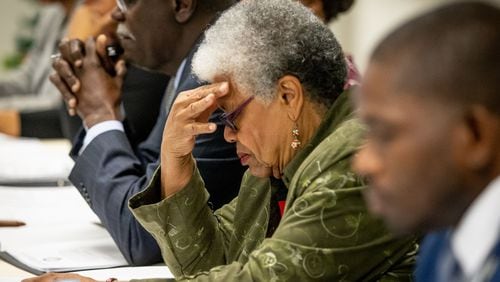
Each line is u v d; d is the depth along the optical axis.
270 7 3.88
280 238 3.58
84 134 5.97
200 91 4.19
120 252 5.31
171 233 4.41
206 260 4.49
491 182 2.45
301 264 3.52
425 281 2.79
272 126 3.89
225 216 4.72
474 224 2.42
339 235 3.55
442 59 2.44
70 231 5.84
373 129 2.58
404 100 2.48
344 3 6.17
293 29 3.84
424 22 2.52
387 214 2.59
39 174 7.64
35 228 5.93
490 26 2.45
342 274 3.58
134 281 4.06
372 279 3.70
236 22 3.90
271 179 4.23
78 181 5.46
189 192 4.37
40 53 12.66
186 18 5.48
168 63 5.66
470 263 2.41
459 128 2.43
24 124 10.81
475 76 2.41
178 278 4.08
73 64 5.79
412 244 3.70
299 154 3.92
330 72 3.88
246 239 4.38
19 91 12.53
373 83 2.56
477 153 2.42
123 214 5.11
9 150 8.77
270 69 3.80
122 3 5.58
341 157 3.65
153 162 5.40
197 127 4.18
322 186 3.62
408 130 2.48
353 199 3.58
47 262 5.00
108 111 5.66
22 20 17.00
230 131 3.98
